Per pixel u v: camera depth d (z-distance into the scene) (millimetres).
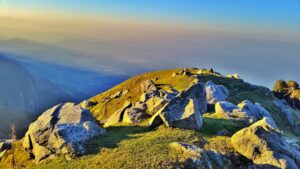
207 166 32938
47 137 38469
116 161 33000
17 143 45562
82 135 38750
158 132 41750
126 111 49781
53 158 36312
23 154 41094
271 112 101688
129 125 46406
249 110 62125
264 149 36719
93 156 35062
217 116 51875
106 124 51656
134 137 40250
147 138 39156
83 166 33000
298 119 107438
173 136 39719
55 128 38344
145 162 32438
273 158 35625
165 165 31922
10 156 41969
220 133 43281
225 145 39188
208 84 88875
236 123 47750
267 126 38906
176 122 43344
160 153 34469
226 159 36562
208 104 58781
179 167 31797
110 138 40000
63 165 34000
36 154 38031
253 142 37531
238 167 36312
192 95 52594
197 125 42969
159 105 48875
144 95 64688
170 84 128125
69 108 43375
